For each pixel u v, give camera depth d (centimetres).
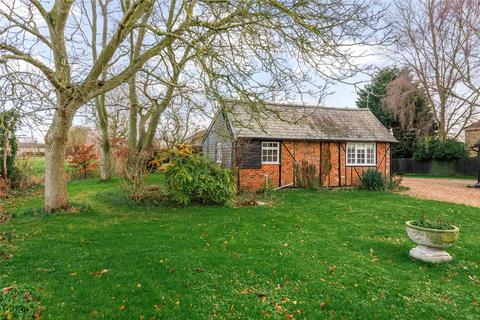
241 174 1515
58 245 611
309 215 949
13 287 417
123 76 827
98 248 596
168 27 889
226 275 491
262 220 868
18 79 548
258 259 559
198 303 405
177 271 494
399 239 714
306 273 507
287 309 401
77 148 2038
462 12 2031
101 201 1112
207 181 1065
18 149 1611
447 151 2628
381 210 1035
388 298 436
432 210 1042
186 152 1272
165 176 1120
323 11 670
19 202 1158
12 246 606
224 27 695
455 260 583
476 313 406
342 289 457
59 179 912
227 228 771
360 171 1762
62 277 465
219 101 738
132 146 1627
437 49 2505
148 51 834
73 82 705
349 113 1925
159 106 1428
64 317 364
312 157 1664
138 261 530
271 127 1602
